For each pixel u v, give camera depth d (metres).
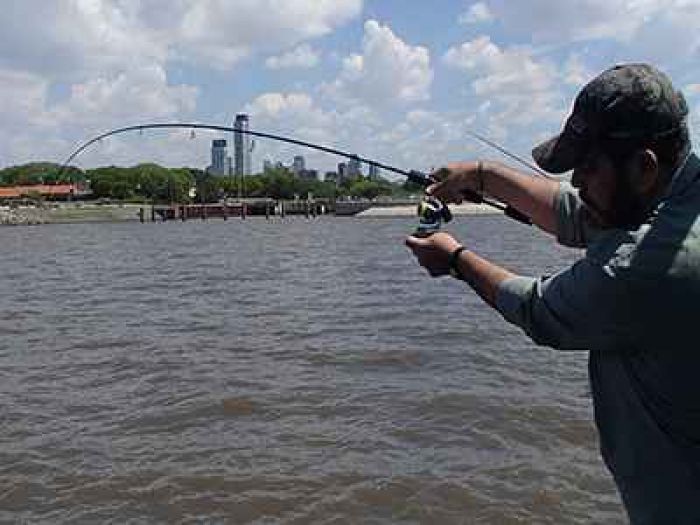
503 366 12.45
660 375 2.18
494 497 7.37
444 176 3.29
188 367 13.05
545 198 3.03
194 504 7.44
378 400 10.56
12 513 7.36
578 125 2.25
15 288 28.12
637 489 2.31
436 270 2.72
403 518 7.08
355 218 120.94
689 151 2.23
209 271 34.09
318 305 20.75
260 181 126.56
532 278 2.44
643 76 2.17
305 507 7.33
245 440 9.16
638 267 2.13
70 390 11.79
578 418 9.55
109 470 8.29
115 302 23.08
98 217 76.38
